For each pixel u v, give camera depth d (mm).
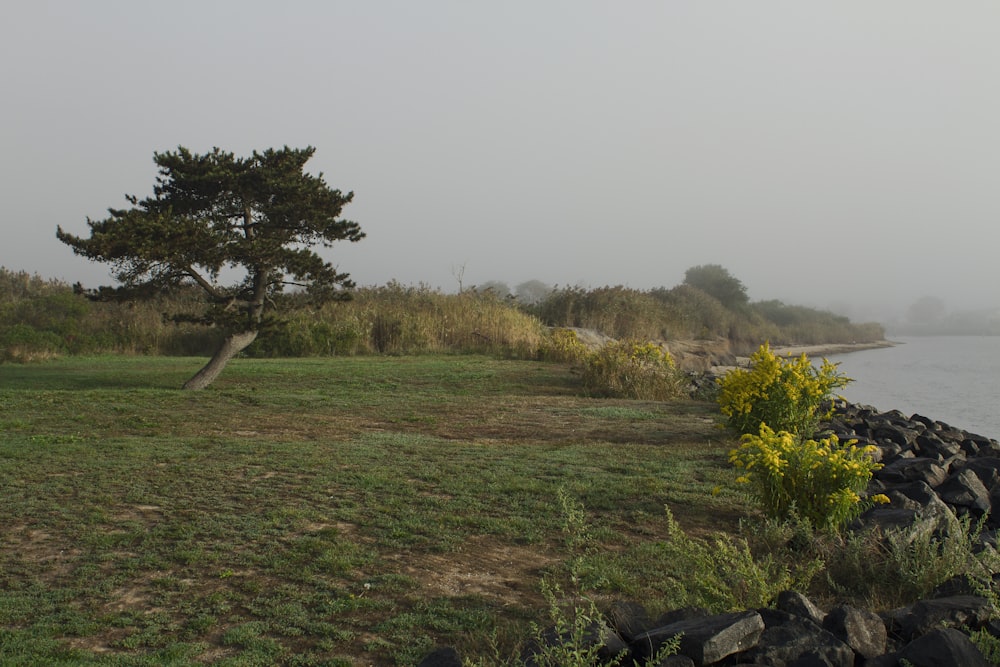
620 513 6395
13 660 3641
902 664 3244
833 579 4945
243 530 5754
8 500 6465
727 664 3320
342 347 22234
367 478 7352
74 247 12508
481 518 6141
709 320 50156
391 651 3854
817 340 72750
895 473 7484
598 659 3266
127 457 8195
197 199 14031
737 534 5891
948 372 37312
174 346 23469
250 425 10609
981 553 4762
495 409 12625
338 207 14570
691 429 10797
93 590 4590
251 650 3834
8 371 17172
